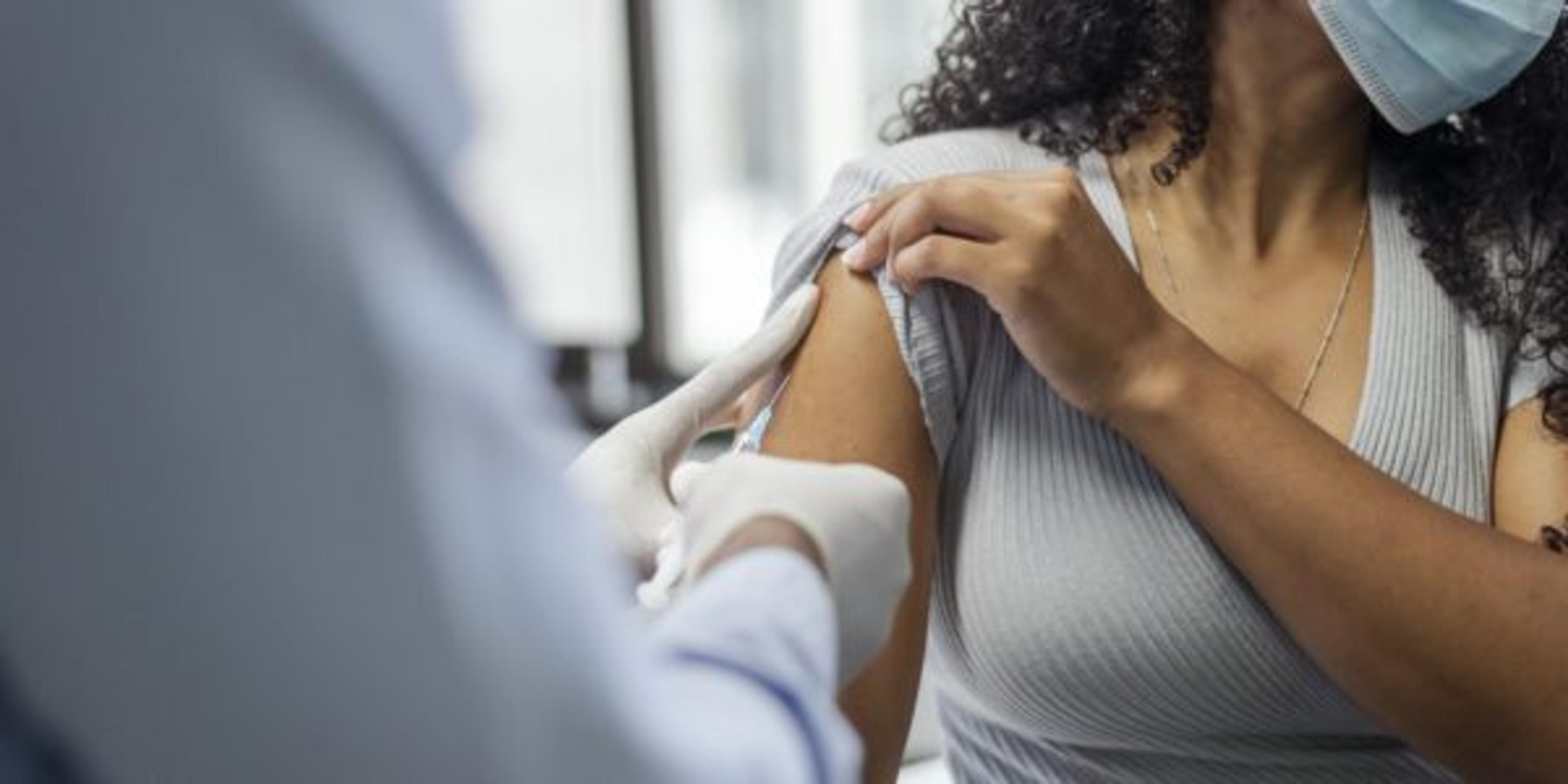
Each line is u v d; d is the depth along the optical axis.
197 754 0.63
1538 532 1.42
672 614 0.82
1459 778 1.41
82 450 0.60
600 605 0.67
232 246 0.60
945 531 1.42
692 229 4.65
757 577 0.80
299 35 0.60
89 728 0.63
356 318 0.61
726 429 1.45
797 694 0.77
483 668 0.63
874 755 1.34
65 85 0.59
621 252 4.50
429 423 0.62
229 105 0.60
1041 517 1.38
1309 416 1.42
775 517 0.88
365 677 0.62
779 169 4.74
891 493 0.93
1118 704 1.38
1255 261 1.46
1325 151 1.47
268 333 0.60
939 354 1.38
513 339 0.66
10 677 0.64
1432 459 1.42
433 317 0.62
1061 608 1.37
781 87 4.71
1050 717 1.41
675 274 4.55
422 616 0.62
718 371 1.33
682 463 1.30
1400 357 1.43
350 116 0.61
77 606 0.61
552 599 0.65
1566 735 1.33
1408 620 1.31
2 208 0.60
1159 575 1.36
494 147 0.69
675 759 0.69
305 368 0.61
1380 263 1.47
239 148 0.60
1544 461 1.44
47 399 0.60
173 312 0.60
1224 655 1.36
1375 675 1.33
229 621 0.61
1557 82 1.48
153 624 0.61
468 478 0.63
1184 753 1.40
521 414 0.65
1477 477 1.43
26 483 0.61
